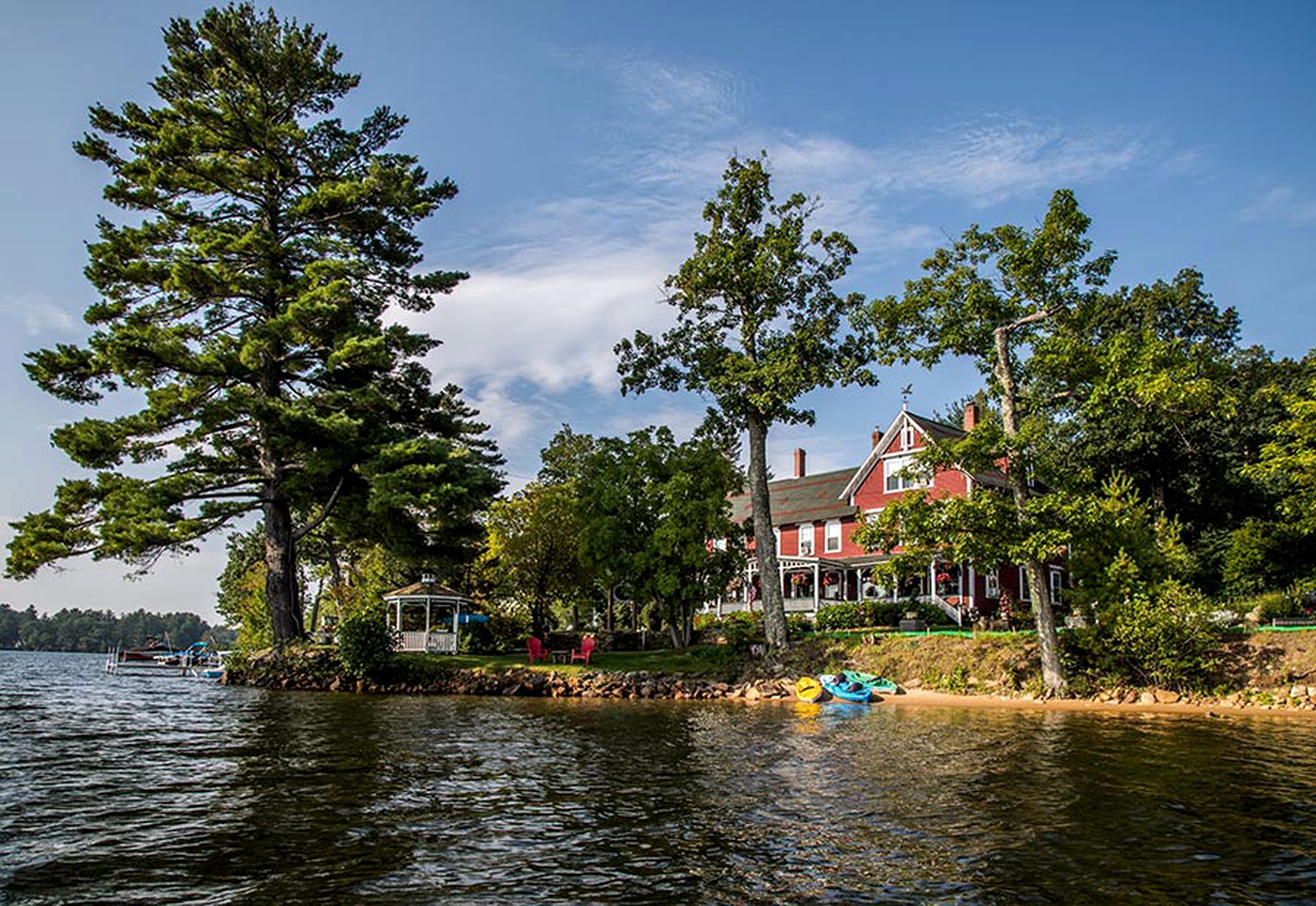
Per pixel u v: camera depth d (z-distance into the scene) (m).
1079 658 29.31
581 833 10.20
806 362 36.00
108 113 36.66
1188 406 26.53
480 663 35.53
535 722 22.36
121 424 33.84
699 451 39.56
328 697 29.95
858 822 10.83
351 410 37.25
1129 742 18.30
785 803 11.97
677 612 39.03
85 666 64.75
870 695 28.78
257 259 37.09
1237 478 46.19
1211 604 29.45
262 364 36.25
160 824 10.43
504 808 11.55
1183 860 9.17
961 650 31.34
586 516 40.06
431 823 10.63
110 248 35.28
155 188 36.62
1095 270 28.86
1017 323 29.98
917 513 28.78
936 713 24.67
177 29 37.56
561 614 58.44
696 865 8.92
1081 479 29.14
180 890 7.93
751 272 35.91
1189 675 27.27
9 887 7.96
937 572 44.50
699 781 13.62
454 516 36.56
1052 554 27.44
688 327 38.19
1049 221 28.58
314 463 35.44
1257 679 26.34
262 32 38.75
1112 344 27.44
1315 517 34.31
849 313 36.00
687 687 31.81
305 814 11.01
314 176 39.84
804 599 46.97
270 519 37.59
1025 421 29.58
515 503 45.03
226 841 9.66
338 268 35.53
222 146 37.47
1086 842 9.88
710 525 37.56
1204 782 13.53
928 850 9.52
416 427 41.19
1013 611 37.56
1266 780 13.71
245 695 30.81
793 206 36.88
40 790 12.48
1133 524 30.55
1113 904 7.80
